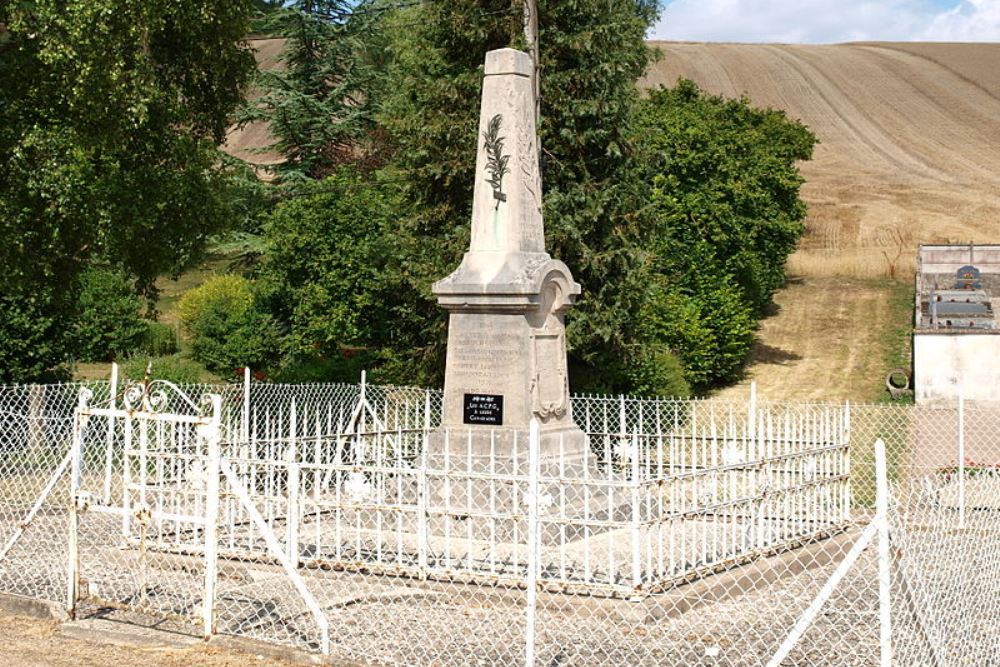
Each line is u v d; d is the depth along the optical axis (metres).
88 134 21.11
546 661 9.66
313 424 22.84
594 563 12.41
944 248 50.22
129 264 23.33
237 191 42.62
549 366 15.34
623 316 27.62
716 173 40.34
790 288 52.62
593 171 28.34
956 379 32.19
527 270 14.93
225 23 22.69
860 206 67.38
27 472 17.14
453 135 27.34
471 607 11.24
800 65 96.00
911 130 82.88
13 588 12.12
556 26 28.02
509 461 14.55
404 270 28.83
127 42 20.86
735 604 11.55
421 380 28.59
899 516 9.10
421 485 11.46
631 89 28.45
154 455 11.06
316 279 32.59
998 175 73.12
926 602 8.57
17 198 21.06
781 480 15.90
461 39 28.44
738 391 36.88
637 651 9.93
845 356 41.16
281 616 10.94
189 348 38.56
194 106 23.95
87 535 14.66
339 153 45.81
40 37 20.62
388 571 12.29
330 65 45.47
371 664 9.51
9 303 24.64
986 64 96.38
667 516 11.37
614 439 21.17
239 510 14.54
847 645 10.02
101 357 39.47
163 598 11.71
